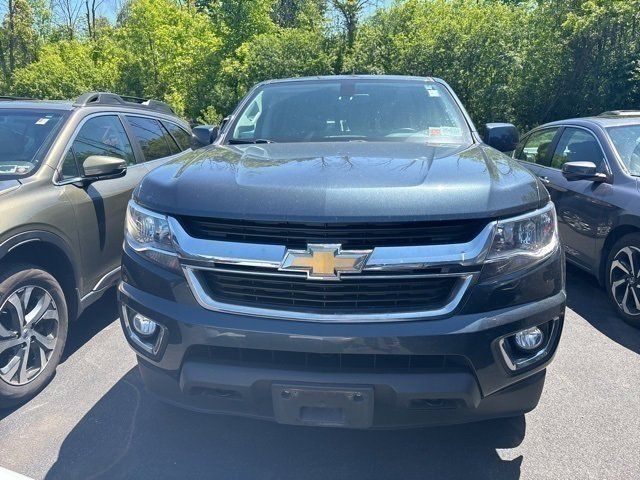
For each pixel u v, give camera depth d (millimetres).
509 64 18781
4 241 3053
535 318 2230
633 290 4344
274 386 2186
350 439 2842
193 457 2709
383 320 2113
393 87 3893
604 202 4715
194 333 2234
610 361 3766
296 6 36281
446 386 2135
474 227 2152
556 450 2760
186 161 2816
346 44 23453
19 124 3941
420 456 2713
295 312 2160
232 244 2197
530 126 19047
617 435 2887
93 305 4785
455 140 3297
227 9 28828
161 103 5898
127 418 3047
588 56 18016
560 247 2430
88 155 4090
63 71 25531
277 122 3629
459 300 2129
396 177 2303
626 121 5305
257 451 2752
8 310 3145
